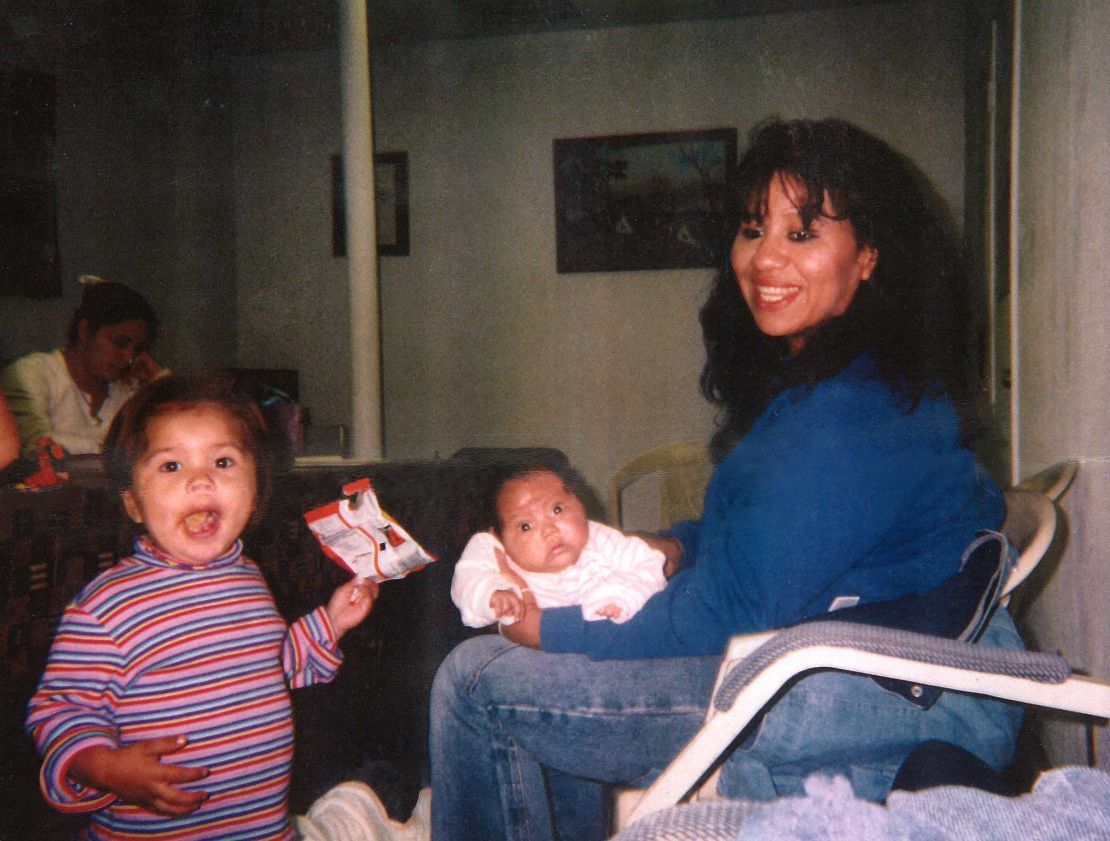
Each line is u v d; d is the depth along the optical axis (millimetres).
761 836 384
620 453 3150
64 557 894
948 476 814
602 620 881
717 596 820
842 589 797
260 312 3449
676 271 3076
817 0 2676
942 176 2535
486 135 3209
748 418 1035
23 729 858
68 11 2619
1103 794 425
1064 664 684
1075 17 1092
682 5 2889
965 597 781
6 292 2426
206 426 888
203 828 845
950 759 697
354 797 1181
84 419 1849
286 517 1200
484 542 1123
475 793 894
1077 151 1089
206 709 847
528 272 3211
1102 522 1046
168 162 3068
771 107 2826
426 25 3105
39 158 2531
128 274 2883
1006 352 1652
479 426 3264
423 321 3309
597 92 3078
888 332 859
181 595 868
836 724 784
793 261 868
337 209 3359
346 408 3385
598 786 965
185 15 3051
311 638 976
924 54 2584
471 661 899
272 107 3393
